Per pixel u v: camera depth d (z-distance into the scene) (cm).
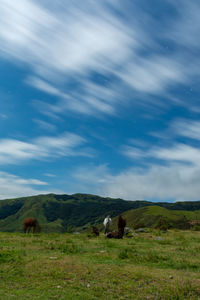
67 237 1881
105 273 831
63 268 862
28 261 945
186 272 884
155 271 873
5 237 1728
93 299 663
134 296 691
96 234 2156
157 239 1812
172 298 682
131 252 1199
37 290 704
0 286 730
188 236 2109
